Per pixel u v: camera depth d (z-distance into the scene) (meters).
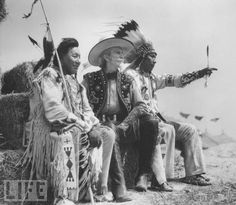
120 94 5.92
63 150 5.05
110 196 5.46
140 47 6.40
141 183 5.76
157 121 5.81
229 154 7.71
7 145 5.97
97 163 5.26
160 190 5.83
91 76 5.97
